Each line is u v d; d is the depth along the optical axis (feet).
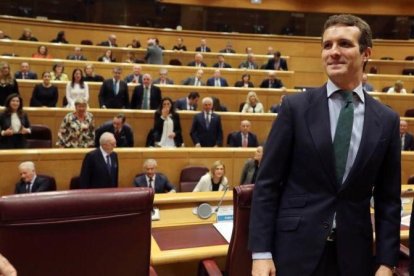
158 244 6.53
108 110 18.53
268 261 4.18
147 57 28.94
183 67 27.14
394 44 38.45
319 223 4.13
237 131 19.12
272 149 4.34
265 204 4.32
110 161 12.60
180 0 40.78
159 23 41.73
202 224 7.61
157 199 7.54
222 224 7.57
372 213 6.15
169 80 24.82
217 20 41.70
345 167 4.16
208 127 18.35
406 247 7.10
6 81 18.95
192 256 6.19
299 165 4.27
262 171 4.39
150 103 20.92
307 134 4.19
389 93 24.58
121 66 26.03
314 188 4.23
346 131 4.18
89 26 35.50
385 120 4.33
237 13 41.70
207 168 14.61
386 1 40.50
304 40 38.01
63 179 13.51
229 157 15.12
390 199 4.50
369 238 4.36
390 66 34.86
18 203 3.62
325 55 4.28
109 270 4.09
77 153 13.60
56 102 20.48
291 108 4.32
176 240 6.72
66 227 3.80
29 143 15.97
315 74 38.29
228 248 5.93
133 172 14.20
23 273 3.76
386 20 41.32
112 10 41.34
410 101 24.22
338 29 4.20
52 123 17.83
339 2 40.96
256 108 21.56
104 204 3.91
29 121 16.99
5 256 3.66
